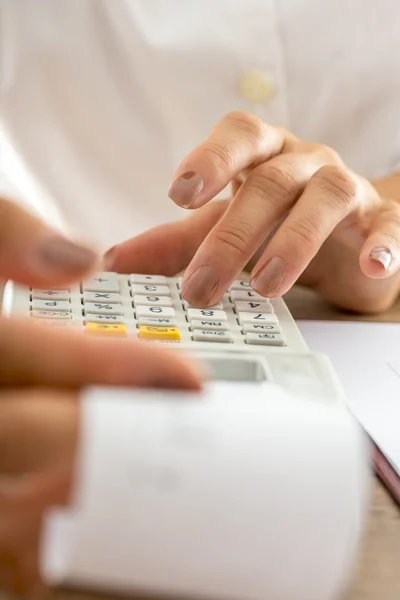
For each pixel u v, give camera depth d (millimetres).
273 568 188
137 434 182
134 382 207
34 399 185
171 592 193
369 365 441
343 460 191
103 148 846
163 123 826
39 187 855
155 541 184
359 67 794
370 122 815
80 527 182
